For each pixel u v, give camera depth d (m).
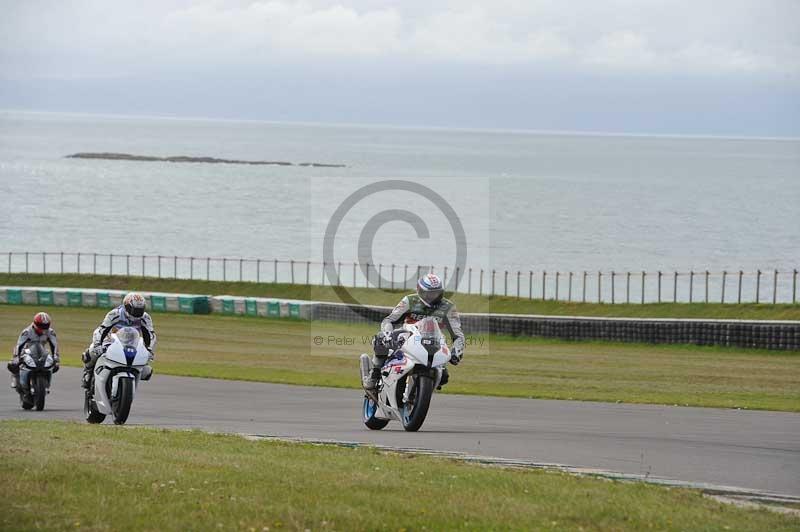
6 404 81.00
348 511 30.17
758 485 39.03
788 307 183.50
